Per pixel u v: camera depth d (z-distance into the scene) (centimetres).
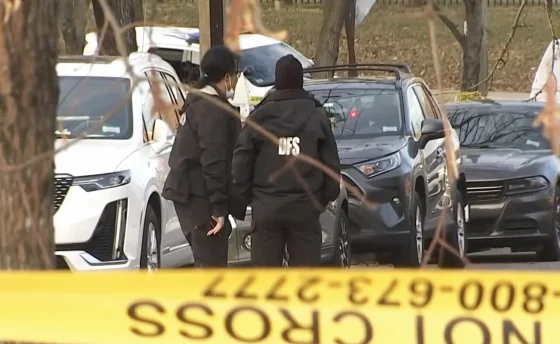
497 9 7681
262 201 1934
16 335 1109
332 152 1938
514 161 3478
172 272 1149
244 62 5006
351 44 5772
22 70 990
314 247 1977
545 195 3441
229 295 1155
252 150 1925
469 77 5341
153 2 1169
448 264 3256
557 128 1162
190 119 1953
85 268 2225
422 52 7450
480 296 1154
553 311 1148
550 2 1772
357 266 3219
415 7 1215
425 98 3462
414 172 2994
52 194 1055
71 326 1118
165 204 2555
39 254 1053
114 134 2464
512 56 7775
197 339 1155
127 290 1141
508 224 3450
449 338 1158
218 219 1947
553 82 1234
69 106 2298
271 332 1158
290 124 1908
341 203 2742
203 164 1930
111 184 2280
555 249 3494
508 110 3731
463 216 3388
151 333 1145
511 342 1155
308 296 1158
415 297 1158
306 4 7894
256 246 1981
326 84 3262
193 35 5484
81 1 1619
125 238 2286
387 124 3102
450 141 1236
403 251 2969
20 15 977
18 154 1009
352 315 1160
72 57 2550
